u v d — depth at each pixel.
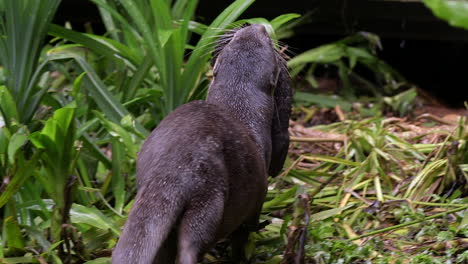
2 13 6.52
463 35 11.24
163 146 4.48
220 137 4.53
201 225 4.21
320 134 8.52
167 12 6.50
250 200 4.72
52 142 5.09
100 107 6.66
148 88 7.75
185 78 6.85
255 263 5.47
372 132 7.86
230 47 5.47
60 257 5.20
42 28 6.35
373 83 12.12
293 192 6.14
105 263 5.13
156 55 6.77
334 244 5.53
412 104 10.47
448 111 10.56
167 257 4.49
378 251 5.58
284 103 5.83
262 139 5.21
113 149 6.32
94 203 6.27
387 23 11.40
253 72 5.36
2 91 5.72
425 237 5.82
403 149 7.77
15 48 6.25
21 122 6.27
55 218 5.17
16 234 5.10
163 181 4.27
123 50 7.18
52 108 6.75
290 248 5.08
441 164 6.79
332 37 12.76
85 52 7.85
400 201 6.18
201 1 10.94
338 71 11.68
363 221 6.27
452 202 6.35
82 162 6.39
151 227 4.12
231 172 4.50
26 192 5.77
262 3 11.00
